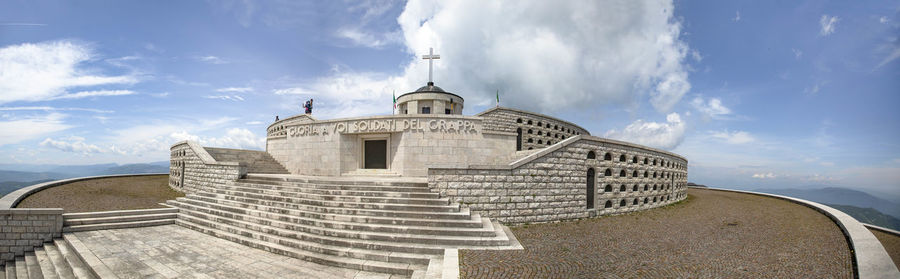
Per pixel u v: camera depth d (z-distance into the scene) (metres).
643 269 8.94
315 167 23.25
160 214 15.24
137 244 11.80
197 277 8.99
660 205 21.36
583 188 16.64
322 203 13.61
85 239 12.36
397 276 9.31
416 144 20.77
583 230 13.83
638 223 15.49
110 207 16.69
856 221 14.07
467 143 20.97
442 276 8.13
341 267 9.86
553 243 11.52
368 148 22.67
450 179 14.32
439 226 11.97
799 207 21.72
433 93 32.44
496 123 35.22
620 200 18.31
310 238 11.28
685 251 10.70
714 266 9.23
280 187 16.05
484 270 8.56
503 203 14.67
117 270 9.43
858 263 8.80
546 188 15.52
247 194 15.78
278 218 12.99
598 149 17.50
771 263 9.51
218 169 19.52
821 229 14.23
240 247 11.52
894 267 8.52
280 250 10.84
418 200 13.45
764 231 13.84
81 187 23.34
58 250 12.09
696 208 21.11
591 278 8.23
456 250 10.21
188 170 23.77
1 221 12.43
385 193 14.12
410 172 20.59
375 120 21.44
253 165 23.89
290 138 25.17
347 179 17.69
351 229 11.76
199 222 14.20
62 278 9.95
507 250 10.45
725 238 12.54
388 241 11.05
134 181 29.59
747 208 21.16
